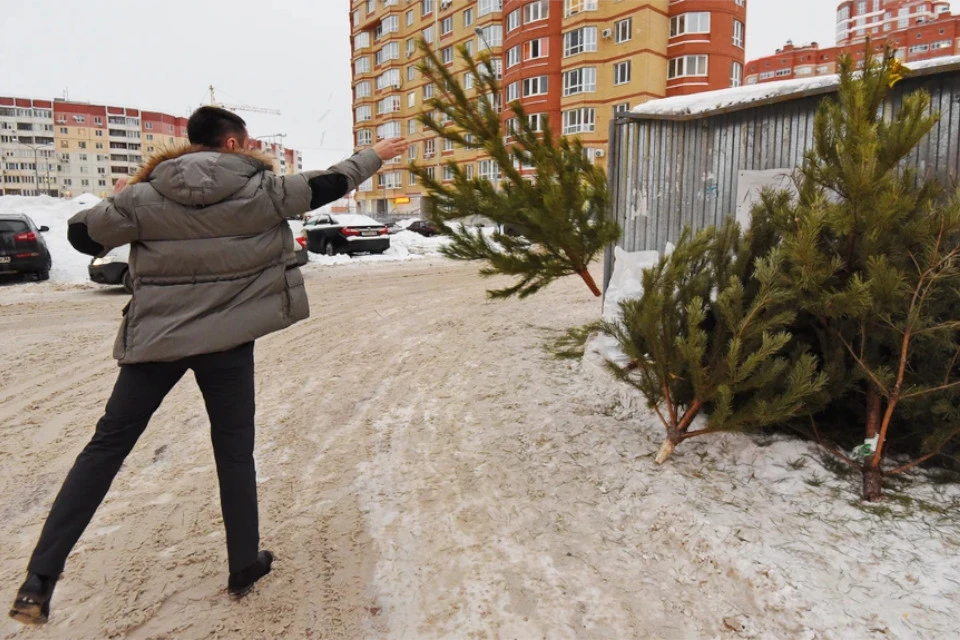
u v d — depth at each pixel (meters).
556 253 4.85
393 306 9.59
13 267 12.41
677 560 2.58
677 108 5.69
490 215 4.71
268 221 2.25
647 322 3.17
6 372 5.89
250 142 2.44
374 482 3.40
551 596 2.40
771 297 2.85
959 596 2.19
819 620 2.15
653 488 3.10
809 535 2.61
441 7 51.47
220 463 2.36
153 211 2.09
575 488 3.22
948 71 4.05
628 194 6.24
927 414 2.89
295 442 4.02
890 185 2.69
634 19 36.34
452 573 2.56
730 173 5.45
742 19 36.91
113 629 2.26
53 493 3.39
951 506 2.80
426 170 4.86
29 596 1.99
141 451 3.91
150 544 2.82
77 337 7.49
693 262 3.41
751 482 3.12
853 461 3.06
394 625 2.28
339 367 5.90
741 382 2.98
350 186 2.44
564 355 5.43
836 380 2.98
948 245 2.71
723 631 2.18
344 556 2.71
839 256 2.92
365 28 61.59
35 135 124.12
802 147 4.90
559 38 40.00
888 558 2.43
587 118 39.03
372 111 63.97
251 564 2.42
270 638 2.21
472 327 7.61
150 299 2.13
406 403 4.74
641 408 4.13
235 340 2.21
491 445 3.82
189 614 2.34
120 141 129.38
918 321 2.71
